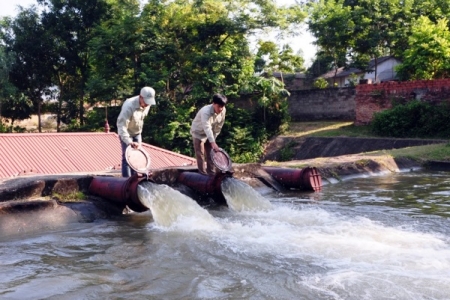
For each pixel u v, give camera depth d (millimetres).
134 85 26984
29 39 33531
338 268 4598
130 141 7652
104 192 7699
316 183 10539
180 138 25547
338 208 7996
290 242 5570
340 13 31203
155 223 6824
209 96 26172
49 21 33625
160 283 4328
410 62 25844
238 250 5309
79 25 33250
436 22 31312
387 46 33219
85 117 34656
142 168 7457
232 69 26125
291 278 4371
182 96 27469
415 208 7934
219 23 26156
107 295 4035
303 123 28844
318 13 32719
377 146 21281
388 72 38125
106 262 5008
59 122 36406
